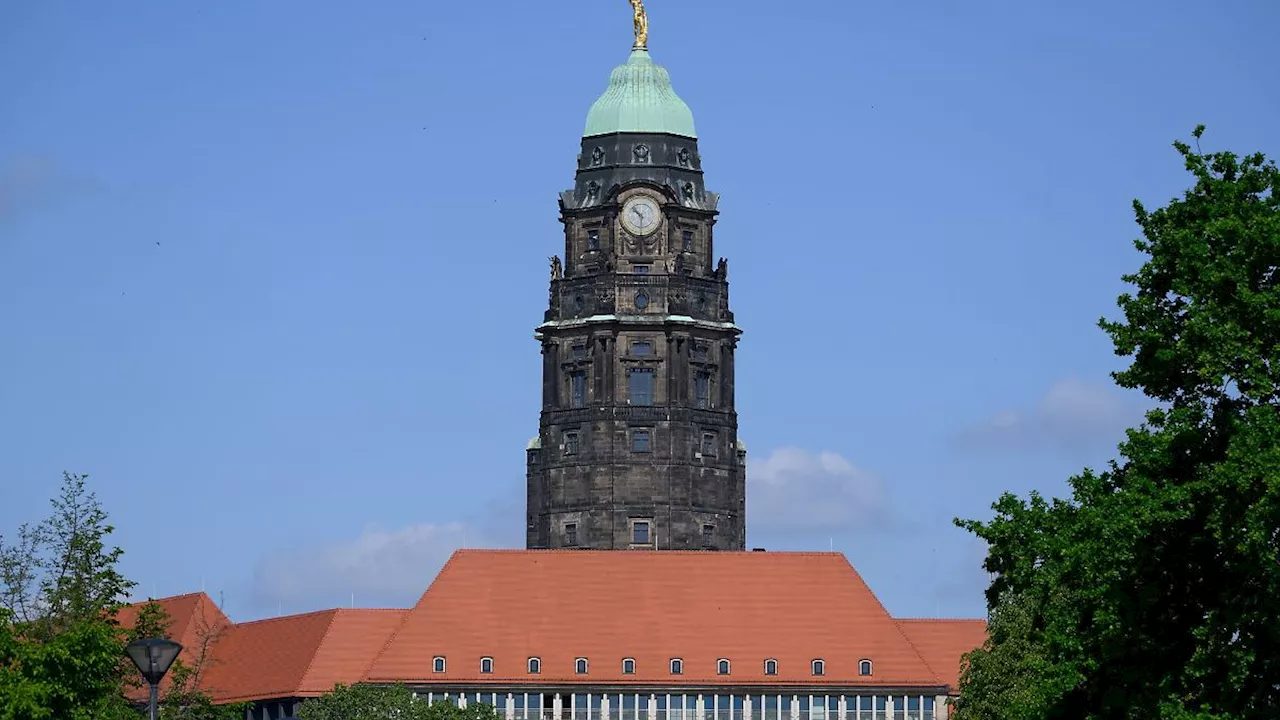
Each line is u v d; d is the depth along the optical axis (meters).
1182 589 121.25
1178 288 120.75
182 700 166.50
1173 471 121.19
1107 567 119.06
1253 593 115.75
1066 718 122.75
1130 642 119.94
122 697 160.62
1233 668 115.00
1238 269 119.06
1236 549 115.06
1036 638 127.31
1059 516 125.69
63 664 135.62
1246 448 115.19
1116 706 119.94
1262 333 118.25
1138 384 123.06
